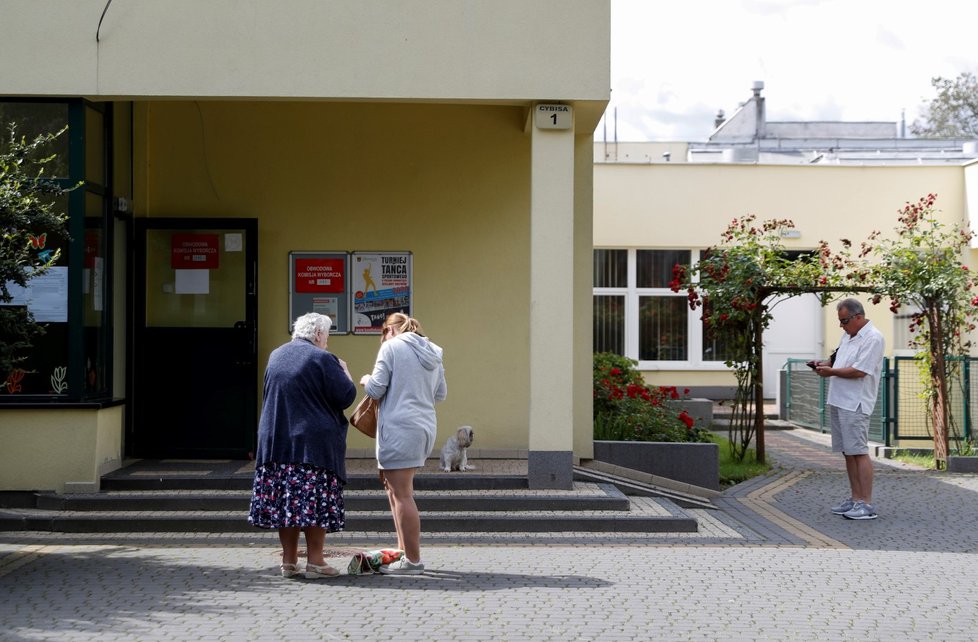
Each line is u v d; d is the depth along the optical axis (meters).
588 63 9.52
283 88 9.43
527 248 11.22
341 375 6.96
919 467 13.57
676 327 21.41
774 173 21.41
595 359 14.09
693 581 7.16
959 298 13.55
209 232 10.99
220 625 5.92
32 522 8.73
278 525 6.80
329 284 11.18
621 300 21.39
